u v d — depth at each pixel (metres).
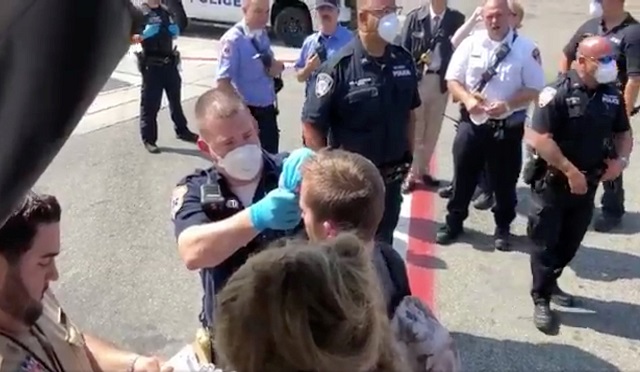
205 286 2.49
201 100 2.59
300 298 1.22
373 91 3.94
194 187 2.55
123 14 0.81
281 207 2.22
